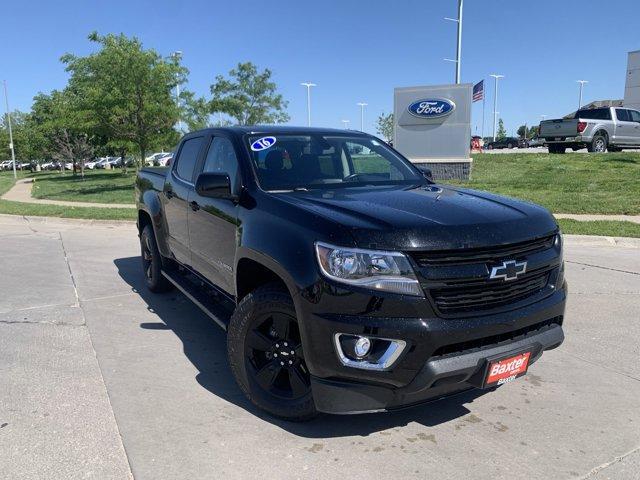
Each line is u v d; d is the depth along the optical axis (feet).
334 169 14.62
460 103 60.23
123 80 65.21
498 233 10.38
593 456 10.50
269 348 11.66
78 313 19.12
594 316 18.78
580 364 14.85
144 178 21.56
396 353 9.61
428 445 10.87
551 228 11.53
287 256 10.68
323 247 10.12
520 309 10.57
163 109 66.69
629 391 13.25
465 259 10.00
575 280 23.38
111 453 10.53
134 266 26.63
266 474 9.89
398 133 62.49
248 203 12.82
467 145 60.59
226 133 15.33
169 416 11.95
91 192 73.82
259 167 13.60
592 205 40.86
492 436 11.21
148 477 9.80
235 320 12.01
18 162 287.07
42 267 26.48
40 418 11.84
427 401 10.37
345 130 16.70
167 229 18.90
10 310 19.47
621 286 22.44
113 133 68.03
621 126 73.82
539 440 11.06
